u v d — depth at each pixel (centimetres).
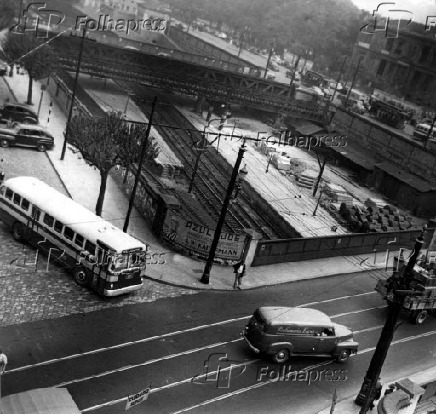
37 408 1814
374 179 6794
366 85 9906
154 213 4112
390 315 2511
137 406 2317
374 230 5162
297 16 12238
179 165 5484
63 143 5353
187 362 2719
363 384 2675
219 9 14325
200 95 7794
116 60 7312
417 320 3681
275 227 5062
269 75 9712
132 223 4138
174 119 7462
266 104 8012
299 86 9231
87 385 2383
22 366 2400
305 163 6625
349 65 10412
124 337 2795
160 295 3300
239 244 3894
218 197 5341
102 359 2583
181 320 3086
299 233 4788
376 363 2547
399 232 4956
